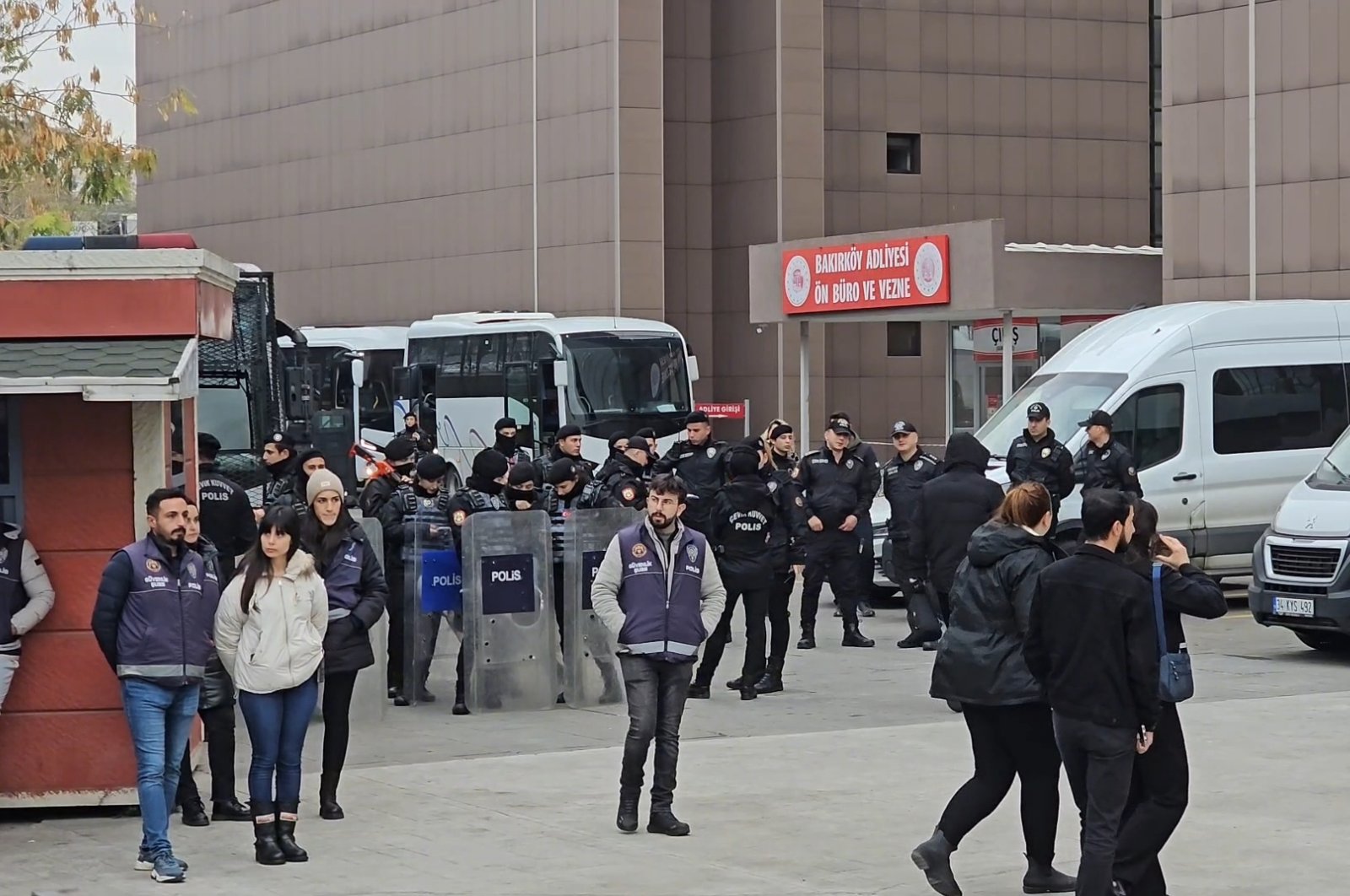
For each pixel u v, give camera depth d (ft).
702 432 58.65
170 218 221.66
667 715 34.14
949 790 37.52
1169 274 102.94
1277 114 97.91
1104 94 179.52
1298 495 57.82
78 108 89.56
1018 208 176.55
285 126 203.00
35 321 34.83
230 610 31.94
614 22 163.43
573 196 167.73
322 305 198.59
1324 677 52.95
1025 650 27.02
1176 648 26.73
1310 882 29.81
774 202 167.84
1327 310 71.61
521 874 31.04
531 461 57.21
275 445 51.08
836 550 60.39
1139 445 67.92
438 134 182.50
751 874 30.91
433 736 45.42
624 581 34.06
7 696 35.40
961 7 174.70
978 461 46.60
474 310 178.91
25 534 35.40
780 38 167.02
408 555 50.70
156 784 31.01
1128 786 26.37
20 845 33.63
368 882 30.60
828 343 169.58
